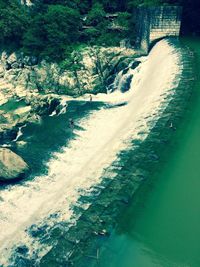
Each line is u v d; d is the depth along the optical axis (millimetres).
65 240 21672
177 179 26828
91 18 71062
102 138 42094
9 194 33062
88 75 62812
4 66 69812
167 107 37500
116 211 23859
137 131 34656
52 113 54938
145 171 27984
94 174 29578
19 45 70000
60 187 33031
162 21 58312
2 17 68938
